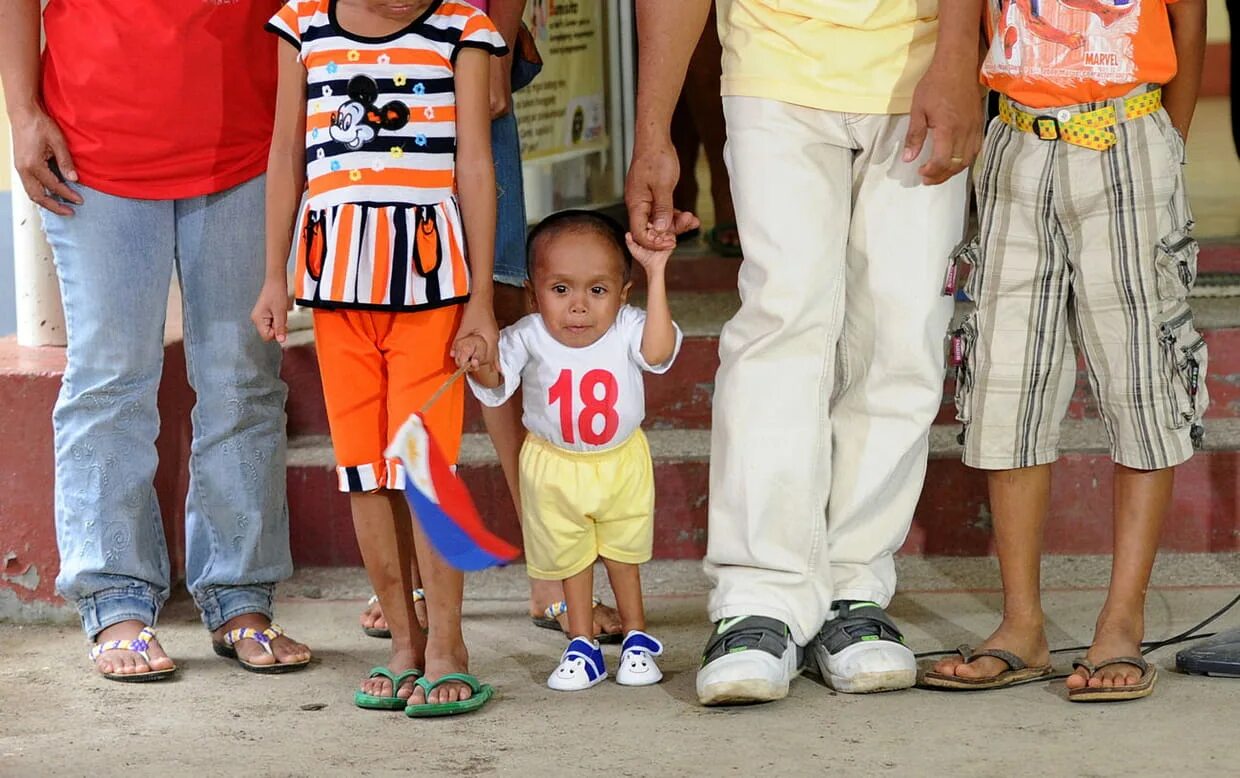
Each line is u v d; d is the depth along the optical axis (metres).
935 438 5.18
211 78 4.06
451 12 3.76
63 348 5.12
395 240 3.68
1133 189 3.72
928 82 3.64
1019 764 3.30
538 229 3.93
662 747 3.47
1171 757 3.32
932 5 3.77
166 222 4.16
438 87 3.72
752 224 3.81
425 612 4.43
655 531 5.08
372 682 3.88
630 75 7.56
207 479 4.27
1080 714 3.63
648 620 4.57
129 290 4.14
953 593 4.73
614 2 7.37
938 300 3.82
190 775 3.37
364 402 3.79
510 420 4.34
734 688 3.67
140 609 4.27
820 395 3.86
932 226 3.79
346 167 3.70
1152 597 4.60
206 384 4.25
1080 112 3.73
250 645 4.20
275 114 3.93
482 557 3.24
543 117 6.84
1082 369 5.34
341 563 5.11
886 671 3.79
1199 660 3.88
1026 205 3.80
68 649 4.48
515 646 4.37
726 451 3.88
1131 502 3.85
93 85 4.03
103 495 4.22
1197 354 3.77
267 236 3.86
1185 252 3.74
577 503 3.92
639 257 3.84
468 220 3.75
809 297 3.80
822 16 3.75
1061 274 3.83
